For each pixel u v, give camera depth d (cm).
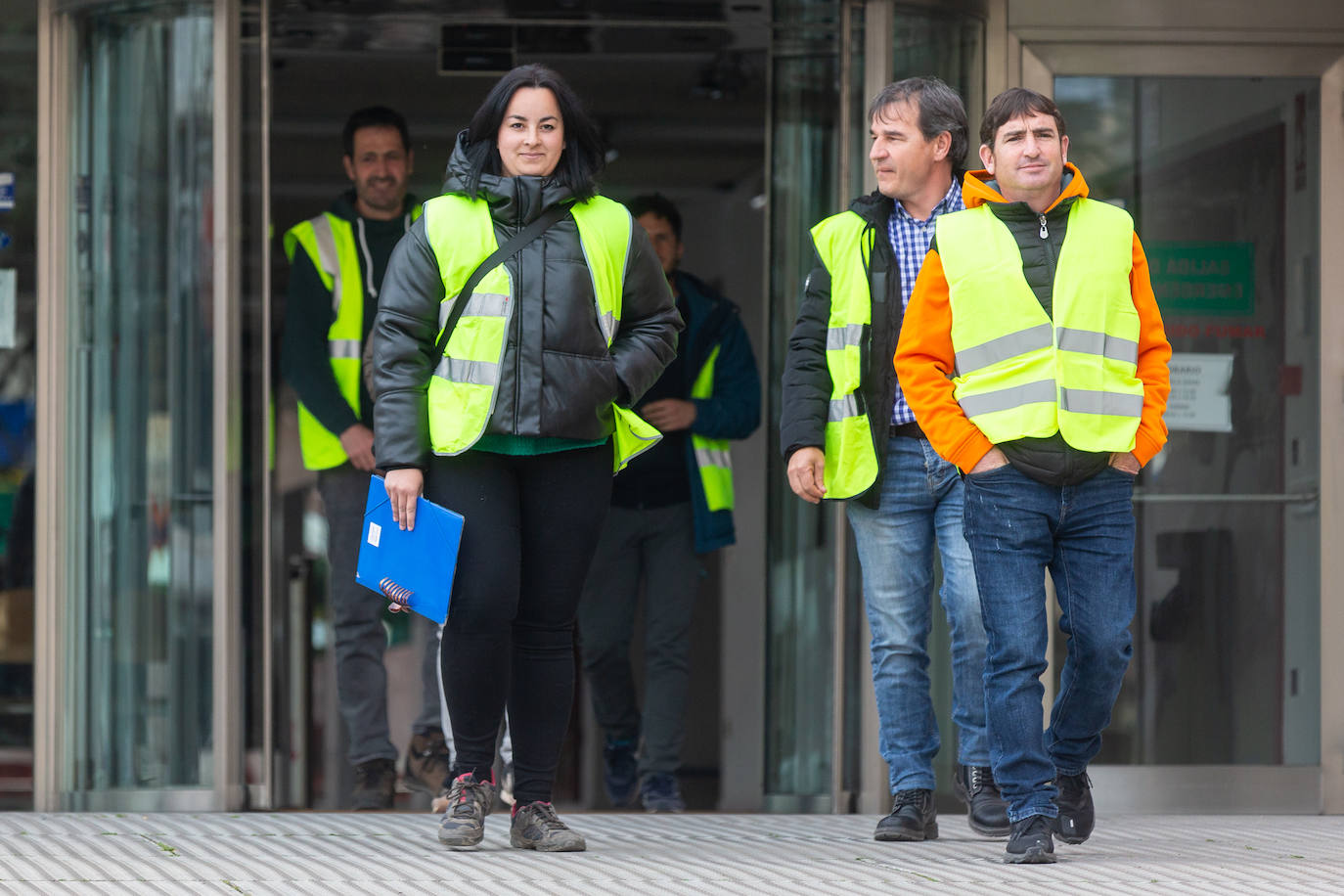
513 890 930
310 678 1848
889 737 1198
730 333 1611
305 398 1584
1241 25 1511
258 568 1472
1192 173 1516
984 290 1044
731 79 1681
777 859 1077
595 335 1063
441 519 1034
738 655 1808
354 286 1603
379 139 1622
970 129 1497
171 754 1463
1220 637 1511
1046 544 1048
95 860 1058
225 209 1457
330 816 1369
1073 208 1062
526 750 1103
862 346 1178
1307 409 1515
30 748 1478
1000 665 1048
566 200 1070
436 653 1546
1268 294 1517
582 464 1070
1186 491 1511
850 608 1480
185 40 1463
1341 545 1507
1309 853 1148
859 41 1478
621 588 1581
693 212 1864
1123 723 1507
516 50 1638
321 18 1571
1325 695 1502
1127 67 1512
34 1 1485
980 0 1502
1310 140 1518
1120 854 1123
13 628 1483
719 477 1584
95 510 1480
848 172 1480
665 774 1554
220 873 998
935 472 1170
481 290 1045
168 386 1468
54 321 1480
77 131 1482
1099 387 1031
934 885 959
